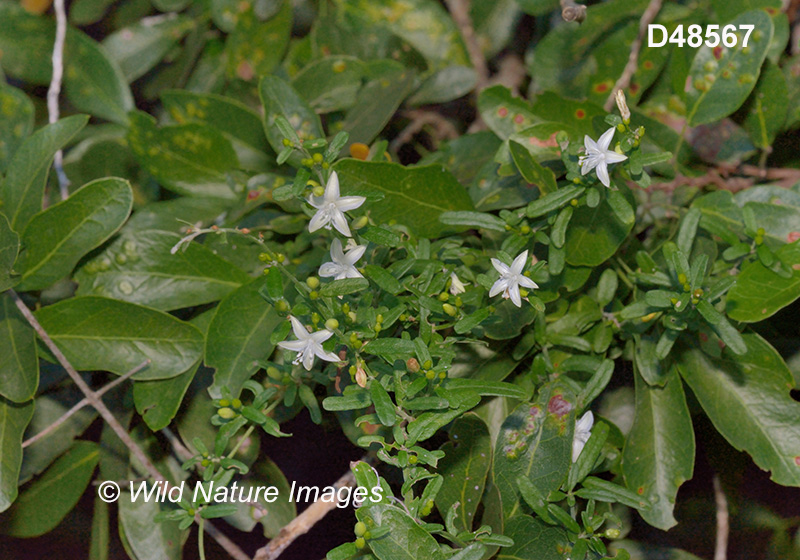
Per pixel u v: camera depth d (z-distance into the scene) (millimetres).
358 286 571
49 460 639
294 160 635
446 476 604
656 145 646
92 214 619
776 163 661
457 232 628
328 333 568
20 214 624
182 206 651
